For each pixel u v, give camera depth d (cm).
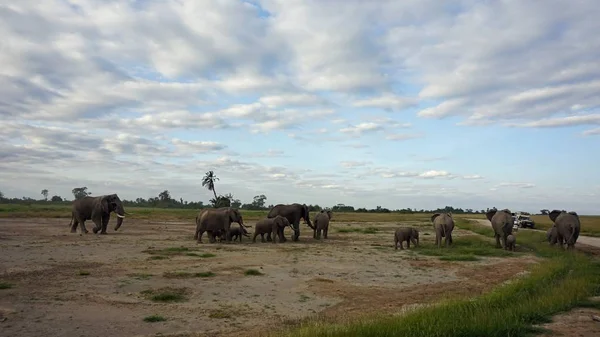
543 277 1449
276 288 1384
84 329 931
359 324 880
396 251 2472
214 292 1300
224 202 7981
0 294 1189
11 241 2336
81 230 3159
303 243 2819
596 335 855
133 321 1000
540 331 875
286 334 852
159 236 2991
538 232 4166
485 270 1828
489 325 871
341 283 1495
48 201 14888
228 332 940
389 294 1349
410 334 816
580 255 2259
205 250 2244
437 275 1705
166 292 1264
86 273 1488
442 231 2734
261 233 2825
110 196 3066
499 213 2720
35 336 874
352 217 8275
